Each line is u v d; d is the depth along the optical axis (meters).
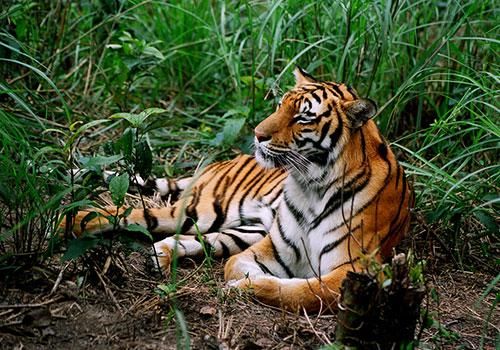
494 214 9.40
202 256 8.49
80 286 7.18
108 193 9.25
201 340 6.77
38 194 7.19
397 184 8.06
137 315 6.96
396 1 9.95
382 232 7.91
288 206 8.16
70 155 7.66
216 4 12.49
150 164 7.79
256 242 8.80
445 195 8.54
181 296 7.32
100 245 7.40
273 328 7.02
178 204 9.03
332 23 10.57
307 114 7.85
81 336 6.66
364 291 6.21
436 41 10.17
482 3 10.75
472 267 8.72
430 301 7.93
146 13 12.54
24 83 10.65
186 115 11.51
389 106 10.32
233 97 11.73
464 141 10.58
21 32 10.54
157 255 7.94
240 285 7.45
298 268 8.21
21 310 6.82
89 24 12.04
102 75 11.81
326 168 7.89
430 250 8.84
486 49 10.68
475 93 10.14
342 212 7.50
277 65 11.42
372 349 6.34
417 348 6.79
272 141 7.84
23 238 7.29
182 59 12.30
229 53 11.24
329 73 10.91
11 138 7.61
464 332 7.43
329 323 7.25
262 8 12.91
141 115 7.62
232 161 9.63
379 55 9.91
